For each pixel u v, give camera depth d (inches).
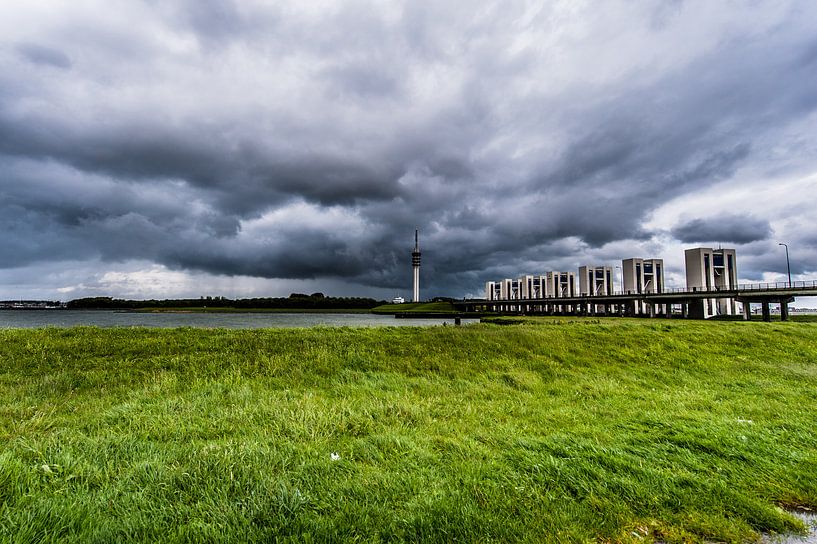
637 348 593.3
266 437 210.8
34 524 123.5
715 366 518.9
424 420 258.2
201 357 426.6
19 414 249.9
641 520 141.0
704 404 325.1
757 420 275.9
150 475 159.5
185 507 136.4
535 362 490.3
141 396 300.7
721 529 135.3
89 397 299.3
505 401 326.0
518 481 165.8
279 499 139.7
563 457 194.5
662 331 715.4
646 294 3346.5
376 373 412.5
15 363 384.2
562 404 324.5
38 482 151.0
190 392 315.3
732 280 3567.9
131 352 441.7
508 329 663.1
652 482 167.3
